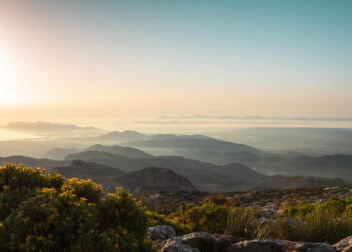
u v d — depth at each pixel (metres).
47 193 5.02
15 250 4.33
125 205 5.47
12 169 6.31
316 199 23.78
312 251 5.64
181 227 9.59
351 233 8.34
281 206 22.06
